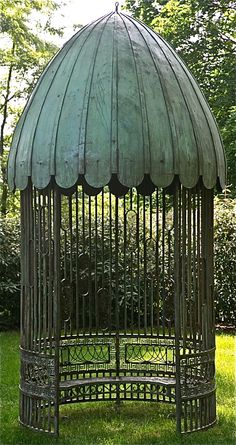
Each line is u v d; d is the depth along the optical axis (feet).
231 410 21.40
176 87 18.98
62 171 17.80
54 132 18.08
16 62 55.31
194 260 19.42
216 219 39.27
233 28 52.85
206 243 19.61
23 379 19.63
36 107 19.10
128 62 18.69
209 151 18.90
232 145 50.98
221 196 45.73
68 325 37.45
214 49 54.19
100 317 38.24
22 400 19.70
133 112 17.90
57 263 18.45
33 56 54.29
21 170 18.78
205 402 19.34
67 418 20.84
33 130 18.62
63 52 19.85
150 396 22.75
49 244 18.80
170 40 53.72
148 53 19.24
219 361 29.17
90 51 19.07
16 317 39.78
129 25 19.94
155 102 18.25
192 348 21.74
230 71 51.96
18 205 62.80
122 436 18.67
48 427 18.65
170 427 19.66
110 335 23.82
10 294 39.24
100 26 19.81
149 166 17.58
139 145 17.62
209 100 53.31
